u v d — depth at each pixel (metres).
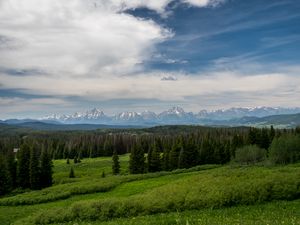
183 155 131.75
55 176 135.12
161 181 86.25
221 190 49.88
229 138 176.75
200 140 183.25
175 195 51.88
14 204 75.50
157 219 38.53
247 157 128.62
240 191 48.19
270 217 34.88
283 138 126.44
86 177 127.50
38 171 116.38
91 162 180.50
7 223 56.62
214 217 37.59
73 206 52.03
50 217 50.34
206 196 48.59
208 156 141.12
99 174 135.25
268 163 120.19
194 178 66.19
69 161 183.88
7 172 109.94
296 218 32.62
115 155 133.50
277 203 43.91
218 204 46.16
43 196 79.75
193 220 34.09
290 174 55.06
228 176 60.56
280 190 47.72
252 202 45.78
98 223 40.72
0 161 108.75
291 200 45.41
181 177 90.75
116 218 46.66
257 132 155.50
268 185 49.25
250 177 56.22
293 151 121.81
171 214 42.91
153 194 55.75
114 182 91.31
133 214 47.66
